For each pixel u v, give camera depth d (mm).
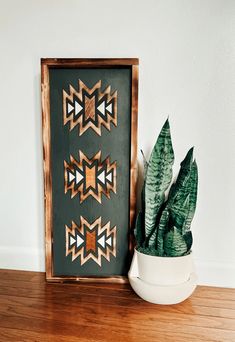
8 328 900
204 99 1146
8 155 1291
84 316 964
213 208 1176
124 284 1183
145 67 1164
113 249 1188
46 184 1183
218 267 1184
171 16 1132
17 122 1270
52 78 1156
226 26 1105
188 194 1010
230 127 1141
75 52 1202
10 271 1309
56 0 1190
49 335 869
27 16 1214
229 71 1121
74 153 1172
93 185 1176
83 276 1198
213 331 895
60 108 1164
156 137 1184
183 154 1174
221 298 1093
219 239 1182
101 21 1173
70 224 1197
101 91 1140
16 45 1232
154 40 1149
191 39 1130
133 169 1139
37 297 1082
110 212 1177
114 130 1150
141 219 1086
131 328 903
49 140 1176
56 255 1211
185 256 1014
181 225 1023
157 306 1028
